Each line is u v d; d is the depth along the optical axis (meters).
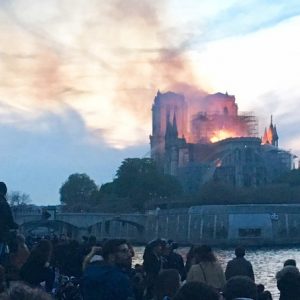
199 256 26.38
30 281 21.39
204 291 10.66
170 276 16.80
